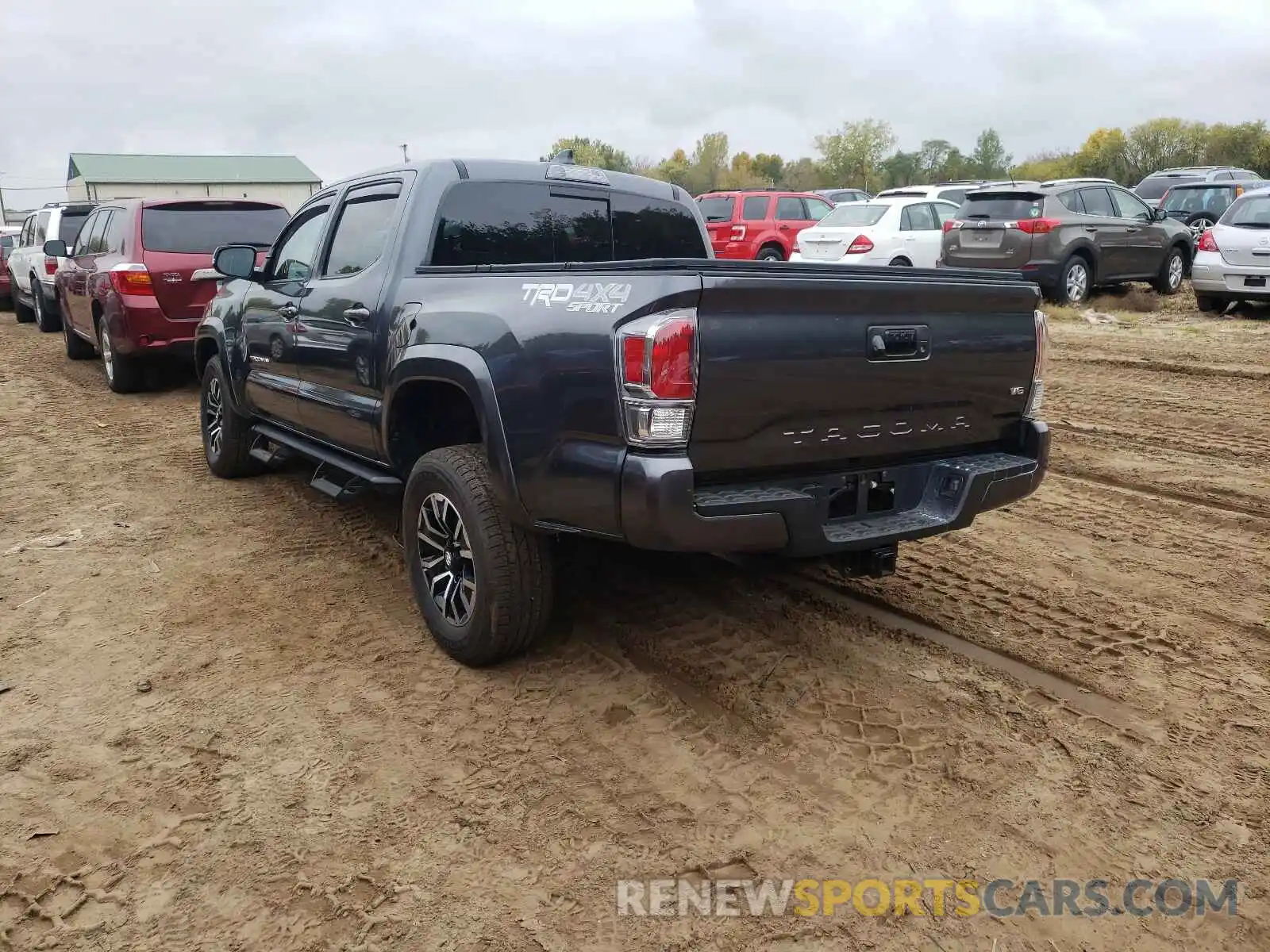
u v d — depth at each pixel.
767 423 3.08
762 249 18.11
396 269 4.08
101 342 9.77
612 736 3.30
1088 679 3.69
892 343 3.30
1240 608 4.31
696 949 2.39
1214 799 2.97
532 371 3.18
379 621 4.21
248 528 5.43
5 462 6.95
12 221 84.06
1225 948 2.41
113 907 2.53
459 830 2.82
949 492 3.57
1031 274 12.98
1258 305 13.20
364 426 4.29
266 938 2.42
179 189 66.25
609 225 4.76
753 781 3.05
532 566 3.52
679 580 4.61
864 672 3.73
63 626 4.17
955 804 2.94
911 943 2.41
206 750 3.22
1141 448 6.82
